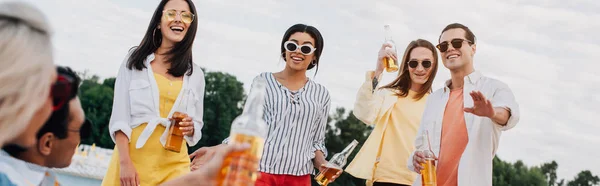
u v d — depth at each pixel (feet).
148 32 16.75
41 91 5.51
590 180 200.13
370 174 20.29
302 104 18.01
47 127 6.03
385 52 20.29
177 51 16.76
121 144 15.98
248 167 5.78
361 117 20.62
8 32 5.38
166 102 16.51
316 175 18.07
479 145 16.83
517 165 203.31
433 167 16.14
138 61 16.46
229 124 182.09
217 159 5.80
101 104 185.47
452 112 17.65
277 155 17.66
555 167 201.67
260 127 5.93
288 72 18.38
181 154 16.69
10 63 5.31
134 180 15.81
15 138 5.82
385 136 20.57
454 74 17.93
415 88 20.89
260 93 6.04
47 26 5.61
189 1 17.04
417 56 20.58
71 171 59.26
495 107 16.40
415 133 20.33
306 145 18.19
